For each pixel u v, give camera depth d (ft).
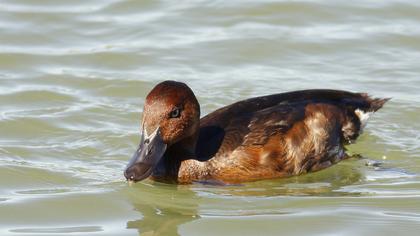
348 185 42.14
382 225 37.37
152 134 40.75
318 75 55.11
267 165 42.29
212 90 53.01
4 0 65.41
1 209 39.47
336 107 45.27
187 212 39.37
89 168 44.09
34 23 62.28
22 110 50.47
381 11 63.16
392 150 45.98
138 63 56.90
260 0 64.75
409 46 58.59
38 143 46.73
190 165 42.22
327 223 37.73
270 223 37.91
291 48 58.70
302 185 42.32
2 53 57.93
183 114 41.16
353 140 46.29
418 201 39.91
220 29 61.57
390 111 50.14
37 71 55.72
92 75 55.11
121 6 64.69
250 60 57.41
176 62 57.00
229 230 37.42
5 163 44.11
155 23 62.49
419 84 53.47
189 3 64.90
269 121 43.06
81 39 60.39
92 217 38.86
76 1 65.21
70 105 51.24
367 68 55.77
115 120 49.42
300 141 43.04
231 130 42.88
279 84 53.78
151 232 37.19
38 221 38.42
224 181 42.16
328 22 62.18
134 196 41.06
